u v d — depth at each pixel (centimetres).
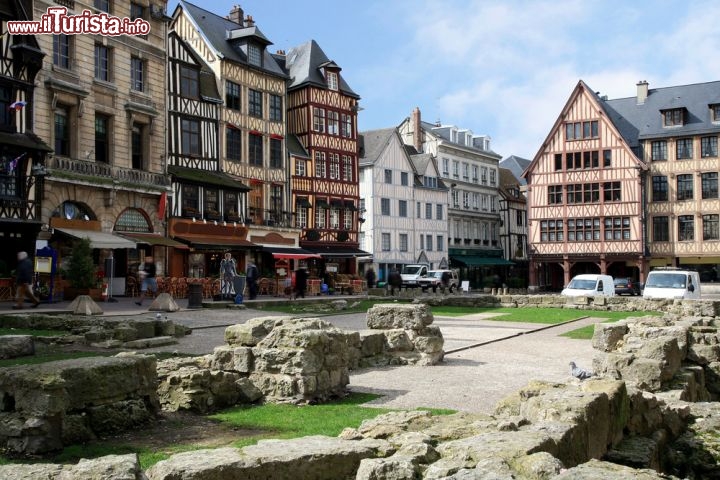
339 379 859
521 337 1616
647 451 562
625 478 334
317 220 4628
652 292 2736
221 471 407
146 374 675
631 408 628
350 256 4659
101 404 619
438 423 554
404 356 1148
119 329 1293
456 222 6488
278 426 668
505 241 7175
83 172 2803
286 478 427
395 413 591
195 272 3512
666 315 1454
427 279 4425
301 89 4631
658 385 863
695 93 5462
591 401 521
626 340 1127
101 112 2958
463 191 6600
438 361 1171
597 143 5378
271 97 4234
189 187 3459
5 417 563
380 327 1198
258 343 837
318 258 4497
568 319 2177
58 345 1265
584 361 1188
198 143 3597
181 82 3491
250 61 4072
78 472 362
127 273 3061
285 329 823
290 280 3381
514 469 384
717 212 5078
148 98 3222
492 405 803
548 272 6038
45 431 550
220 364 841
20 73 2564
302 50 4878
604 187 5359
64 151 2809
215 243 3453
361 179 5428
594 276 3086
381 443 477
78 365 609
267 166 4153
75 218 2838
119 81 3050
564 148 5512
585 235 5412
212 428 657
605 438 542
